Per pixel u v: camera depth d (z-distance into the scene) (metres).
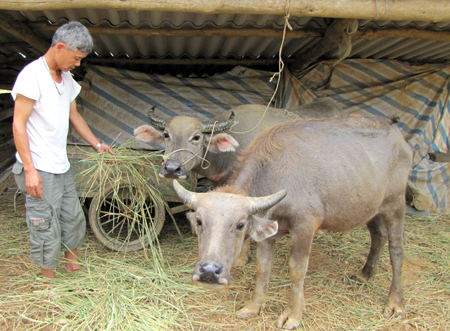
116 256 4.39
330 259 4.72
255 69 6.69
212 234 2.53
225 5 3.67
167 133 4.34
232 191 2.92
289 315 3.30
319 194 3.23
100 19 5.00
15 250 4.35
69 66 3.24
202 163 4.50
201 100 6.21
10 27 4.83
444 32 5.35
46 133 3.31
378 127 3.78
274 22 5.16
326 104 5.49
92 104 5.99
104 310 3.25
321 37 5.56
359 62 6.90
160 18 4.90
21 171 3.32
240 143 4.66
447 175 6.82
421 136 6.77
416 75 6.95
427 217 6.46
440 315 3.56
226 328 3.21
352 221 3.52
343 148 3.45
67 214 3.71
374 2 3.74
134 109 5.94
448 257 4.86
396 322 3.45
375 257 4.13
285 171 3.19
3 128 7.77
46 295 3.41
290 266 3.24
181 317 3.31
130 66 7.29
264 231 2.77
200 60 6.80
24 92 3.05
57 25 5.20
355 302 3.75
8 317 3.13
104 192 4.37
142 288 3.65
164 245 4.85
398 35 5.35
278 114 4.97
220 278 2.38
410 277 4.30
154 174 4.52
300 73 6.95
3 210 5.72
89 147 4.76
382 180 3.59
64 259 4.05
